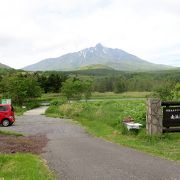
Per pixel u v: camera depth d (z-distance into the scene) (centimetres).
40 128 2944
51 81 14038
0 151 1522
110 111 3347
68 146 1708
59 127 2994
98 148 1599
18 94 8250
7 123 3350
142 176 997
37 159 1301
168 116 1816
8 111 3369
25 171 1050
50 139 2075
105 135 2123
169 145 1581
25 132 2603
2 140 1945
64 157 1366
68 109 4706
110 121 2606
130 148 1567
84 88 9344
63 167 1161
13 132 2423
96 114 3356
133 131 1997
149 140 1733
